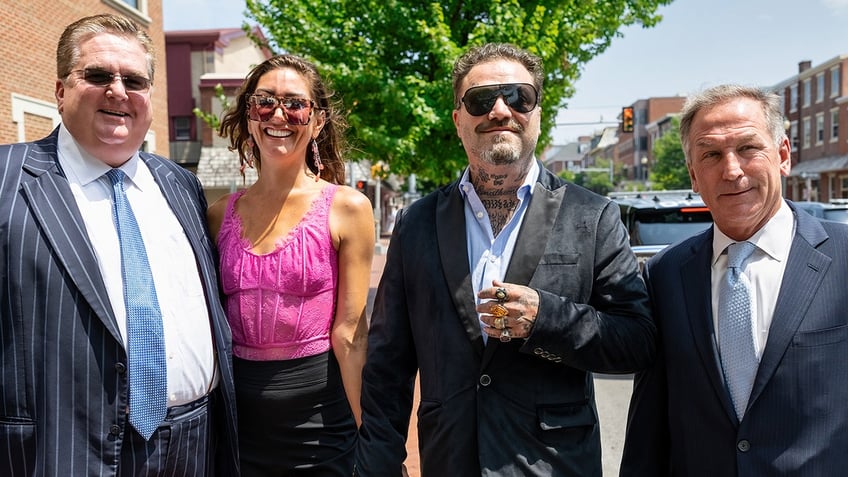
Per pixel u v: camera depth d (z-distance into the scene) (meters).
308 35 8.30
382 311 2.21
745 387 1.78
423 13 8.12
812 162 39.75
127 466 1.95
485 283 2.02
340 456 2.47
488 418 1.90
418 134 8.11
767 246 1.84
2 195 1.87
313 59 8.31
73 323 1.86
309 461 2.40
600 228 2.01
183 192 2.38
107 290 1.96
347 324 2.43
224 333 2.28
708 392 1.84
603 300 1.98
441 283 2.03
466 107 2.08
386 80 8.19
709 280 1.93
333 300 2.45
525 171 2.09
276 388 2.35
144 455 1.99
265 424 2.37
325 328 2.42
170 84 23.75
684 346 1.91
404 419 2.19
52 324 1.84
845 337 1.69
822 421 1.67
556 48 8.33
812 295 1.73
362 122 8.27
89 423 1.86
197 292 2.22
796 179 42.00
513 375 1.93
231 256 2.41
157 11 12.62
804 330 1.71
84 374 1.86
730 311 1.85
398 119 8.41
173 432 2.07
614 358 1.88
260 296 2.34
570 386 1.96
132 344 1.97
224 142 22.94
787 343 1.71
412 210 2.23
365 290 2.47
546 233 1.99
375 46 8.44
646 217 6.48
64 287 1.86
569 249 1.97
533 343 1.83
